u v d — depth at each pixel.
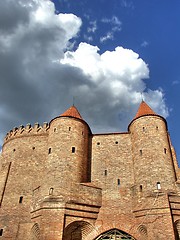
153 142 37.25
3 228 36.44
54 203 32.66
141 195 34.00
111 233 33.47
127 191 36.44
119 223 33.62
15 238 35.12
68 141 38.44
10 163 42.75
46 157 38.62
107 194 36.47
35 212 34.22
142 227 32.41
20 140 45.00
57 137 38.84
